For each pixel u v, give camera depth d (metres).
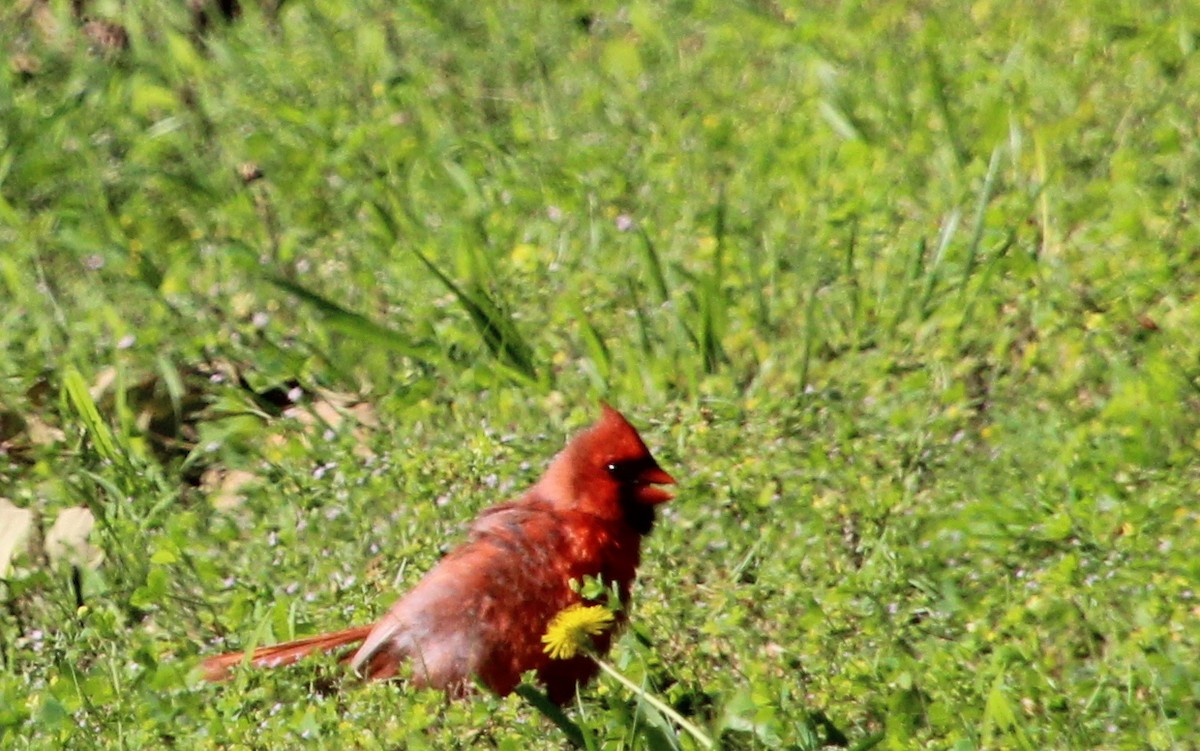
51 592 11.16
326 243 13.45
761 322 11.86
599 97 14.17
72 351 12.76
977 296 11.58
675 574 10.06
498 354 11.98
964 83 13.59
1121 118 13.05
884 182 12.61
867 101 13.57
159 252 13.70
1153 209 12.00
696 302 12.04
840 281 11.95
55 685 9.82
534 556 9.21
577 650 8.98
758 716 8.80
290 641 9.73
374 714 9.07
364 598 10.20
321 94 14.99
